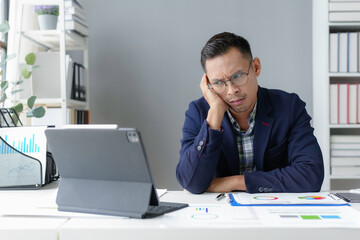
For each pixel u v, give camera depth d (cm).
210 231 80
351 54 247
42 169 145
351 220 84
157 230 80
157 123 291
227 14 288
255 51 287
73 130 94
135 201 90
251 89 136
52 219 91
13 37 243
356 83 268
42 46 275
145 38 291
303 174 130
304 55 284
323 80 253
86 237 81
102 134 90
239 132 153
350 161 247
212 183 134
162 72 291
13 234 82
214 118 135
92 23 292
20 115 247
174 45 290
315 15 271
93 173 96
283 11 285
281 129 148
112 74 292
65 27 244
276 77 286
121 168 92
